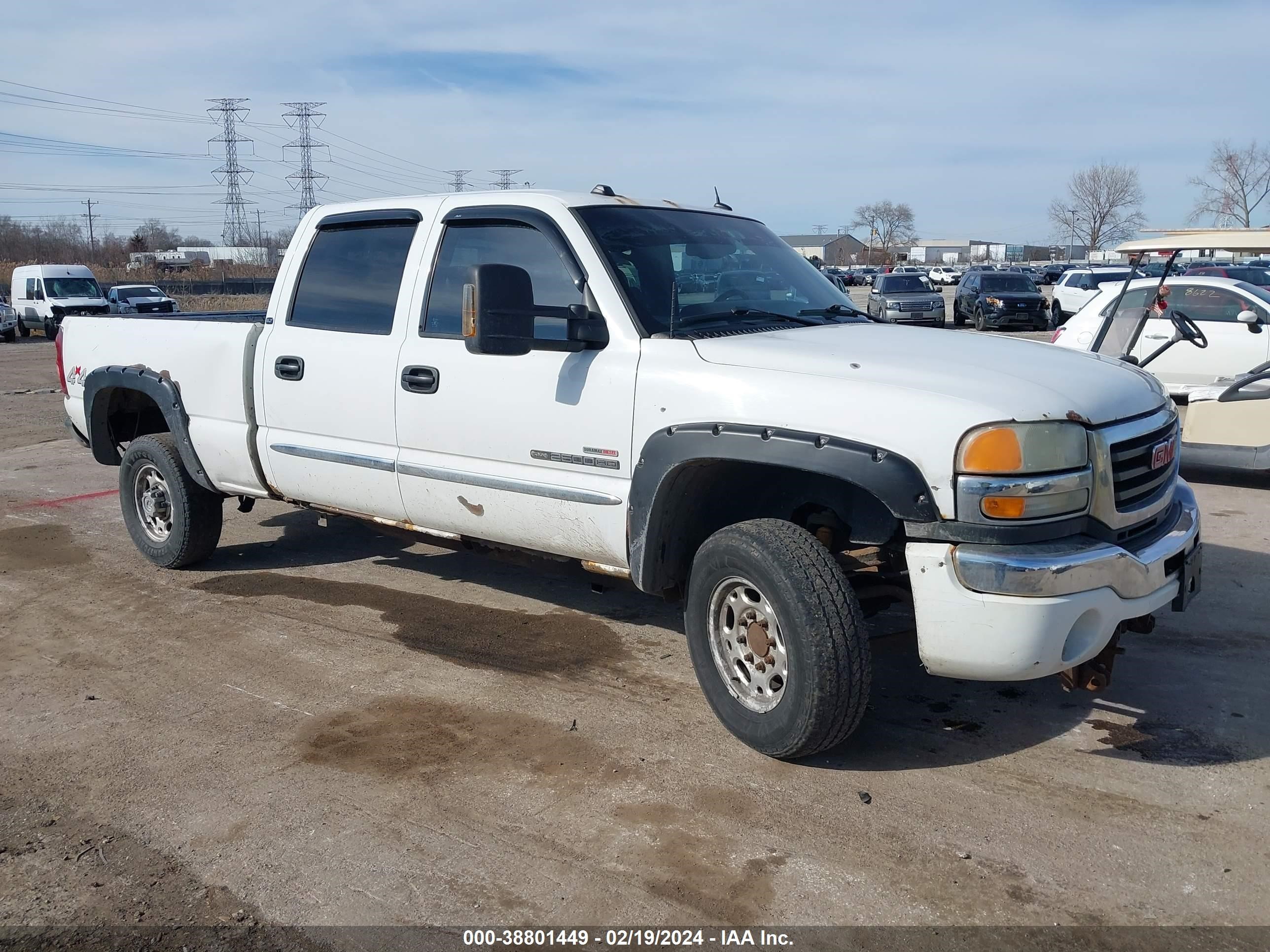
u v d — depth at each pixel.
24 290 31.50
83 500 8.36
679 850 3.22
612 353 4.05
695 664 3.98
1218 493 8.02
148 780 3.71
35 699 4.44
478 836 3.32
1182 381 9.99
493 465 4.48
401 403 4.75
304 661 4.82
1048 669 3.31
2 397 15.60
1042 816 3.39
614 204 4.50
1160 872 3.08
